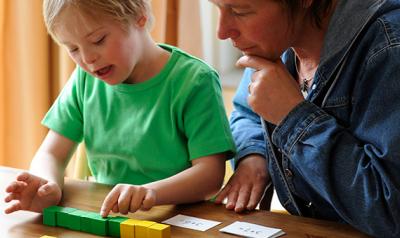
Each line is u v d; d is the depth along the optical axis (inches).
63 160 55.8
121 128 53.7
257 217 44.1
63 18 48.0
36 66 80.4
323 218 48.4
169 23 91.0
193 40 91.7
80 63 50.3
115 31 49.0
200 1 93.8
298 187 48.1
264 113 44.8
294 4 43.4
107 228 41.2
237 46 45.4
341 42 43.1
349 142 41.7
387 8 42.3
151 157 52.6
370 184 40.1
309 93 46.1
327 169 41.4
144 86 53.2
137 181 53.6
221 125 51.4
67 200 47.8
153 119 52.7
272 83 44.4
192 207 46.5
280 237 40.4
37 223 43.7
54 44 83.6
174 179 47.5
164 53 54.4
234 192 48.7
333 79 44.1
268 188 52.2
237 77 109.9
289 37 44.7
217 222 43.0
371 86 41.2
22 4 78.7
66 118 56.3
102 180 55.4
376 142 40.3
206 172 49.3
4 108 81.0
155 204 45.1
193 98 52.0
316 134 42.3
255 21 43.0
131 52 50.5
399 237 39.8
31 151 82.1
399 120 39.1
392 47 39.9
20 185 46.0
